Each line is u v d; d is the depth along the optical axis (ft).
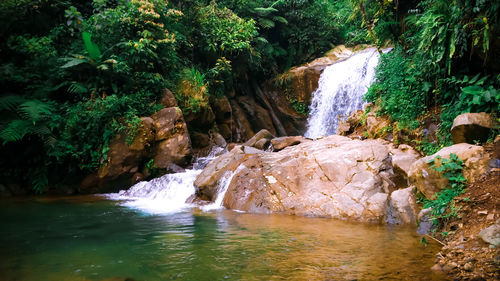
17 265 10.51
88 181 29.07
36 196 27.50
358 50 55.93
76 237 14.14
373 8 29.86
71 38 35.60
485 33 17.99
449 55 21.11
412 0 28.07
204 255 11.55
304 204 19.86
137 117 30.27
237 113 49.83
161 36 36.04
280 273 9.78
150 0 35.63
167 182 27.78
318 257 11.30
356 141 24.52
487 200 13.46
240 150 27.68
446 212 14.28
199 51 46.26
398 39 29.66
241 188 22.29
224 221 17.52
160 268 10.24
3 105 27.58
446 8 20.92
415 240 13.52
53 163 29.99
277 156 24.84
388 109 26.48
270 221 17.53
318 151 23.89
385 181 20.11
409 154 21.50
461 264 10.14
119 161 29.14
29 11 33.91
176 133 31.78
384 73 29.86
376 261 10.86
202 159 34.27
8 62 31.50
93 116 29.22
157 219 18.08
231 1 51.96
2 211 20.53
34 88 30.86
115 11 34.17
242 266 10.40
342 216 18.29
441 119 22.08
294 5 60.18
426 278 9.38
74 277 9.50
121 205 23.16
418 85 25.25
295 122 51.47
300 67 55.01
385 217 17.28
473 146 16.60
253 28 48.70
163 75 37.96
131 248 12.42
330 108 47.47
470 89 20.31
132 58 33.32
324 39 61.77
